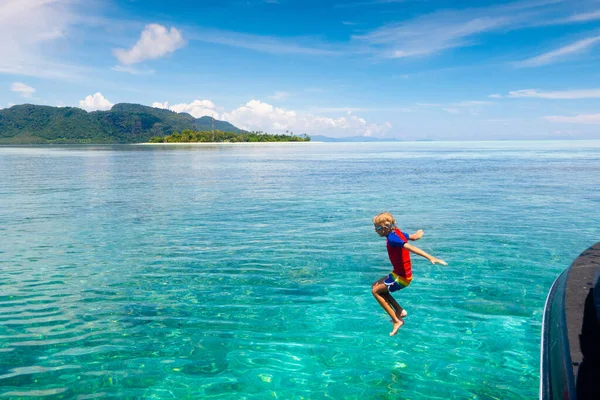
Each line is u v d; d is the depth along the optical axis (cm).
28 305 745
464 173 3094
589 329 336
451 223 1363
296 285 841
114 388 497
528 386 496
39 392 488
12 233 1292
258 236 1239
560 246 1087
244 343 607
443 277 871
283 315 702
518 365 543
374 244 1141
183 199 1958
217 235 1255
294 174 3206
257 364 550
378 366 543
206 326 662
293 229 1325
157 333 638
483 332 633
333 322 675
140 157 6291
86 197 2044
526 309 713
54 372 531
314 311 718
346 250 1087
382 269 938
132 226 1386
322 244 1145
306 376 521
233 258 1024
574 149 7675
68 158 6275
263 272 922
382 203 1778
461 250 1060
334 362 554
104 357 568
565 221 1380
